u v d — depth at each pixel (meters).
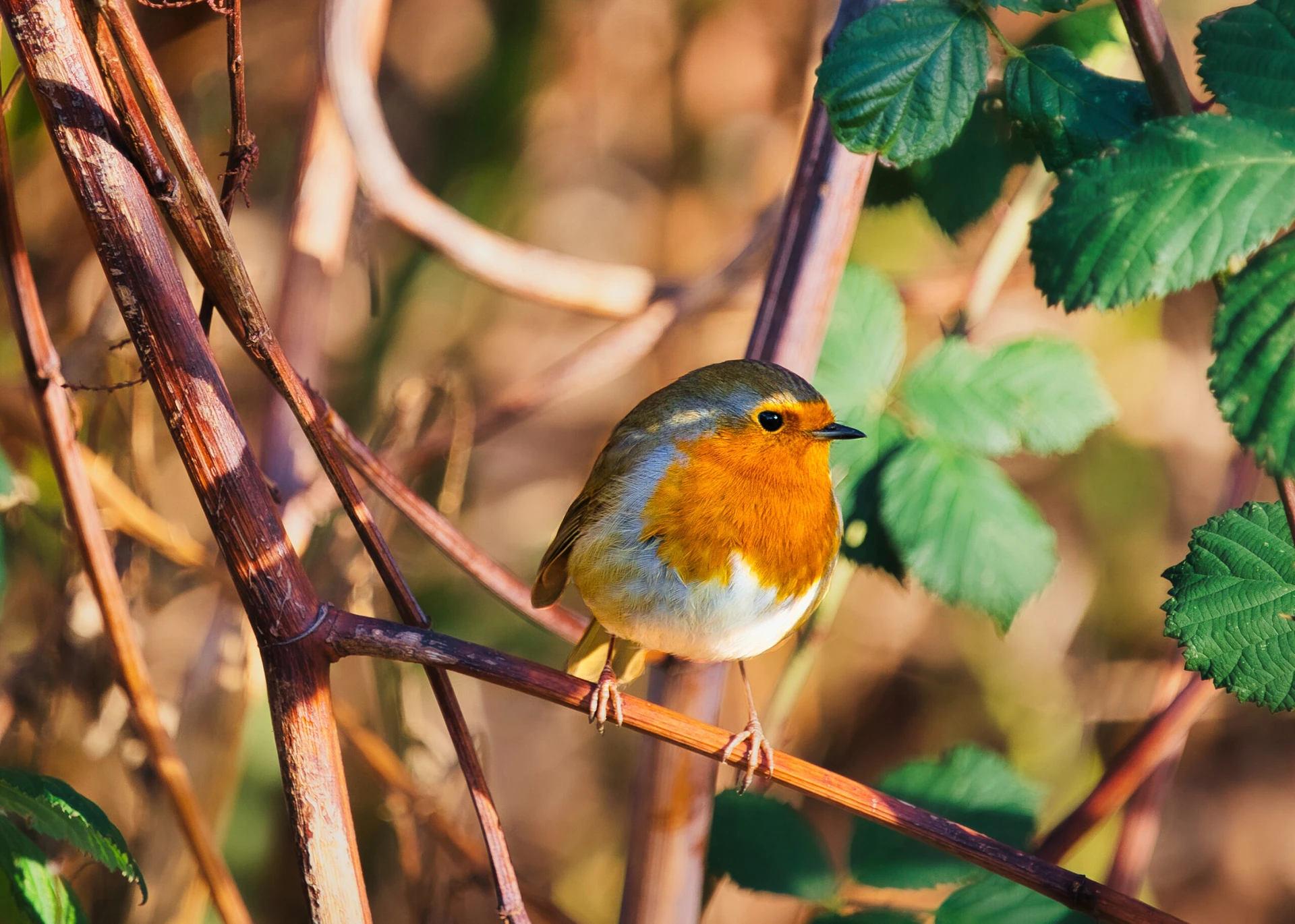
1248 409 2.12
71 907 2.18
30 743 2.31
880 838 2.24
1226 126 2.13
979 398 2.26
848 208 2.24
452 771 2.36
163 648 2.43
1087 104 2.16
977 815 2.25
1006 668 2.52
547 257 2.35
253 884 2.41
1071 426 2.26
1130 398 2.54
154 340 2.16
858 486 2.27
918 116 2.16
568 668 2.29
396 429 2.34
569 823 2.62
